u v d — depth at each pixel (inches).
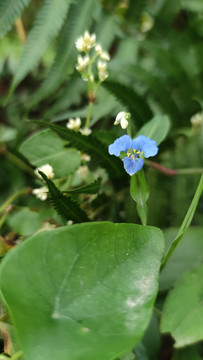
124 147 11.0
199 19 17.8
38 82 21.0
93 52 16.3
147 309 9.8
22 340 9.3
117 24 17.3
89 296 10.1
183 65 17.1
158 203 15.0
